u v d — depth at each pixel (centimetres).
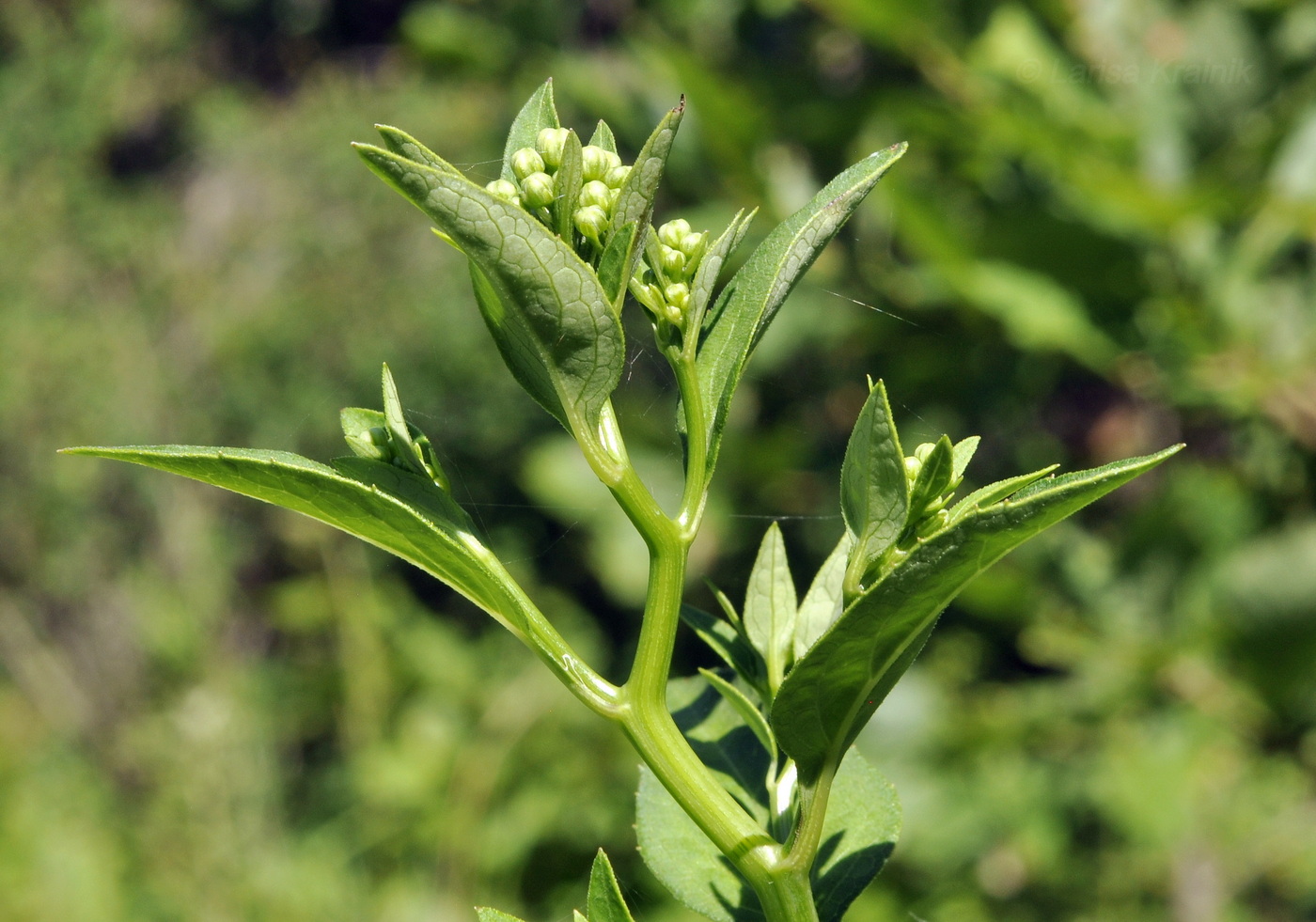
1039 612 122
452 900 172
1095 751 136
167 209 290
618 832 176
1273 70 112
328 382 259
